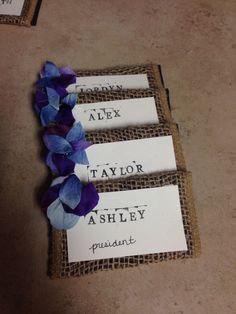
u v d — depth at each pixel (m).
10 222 0.25
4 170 0.26
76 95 0.27
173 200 0.24
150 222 0.23
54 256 0.23
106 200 0.24
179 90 0.31
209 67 0.32
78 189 0.23
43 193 0.26
